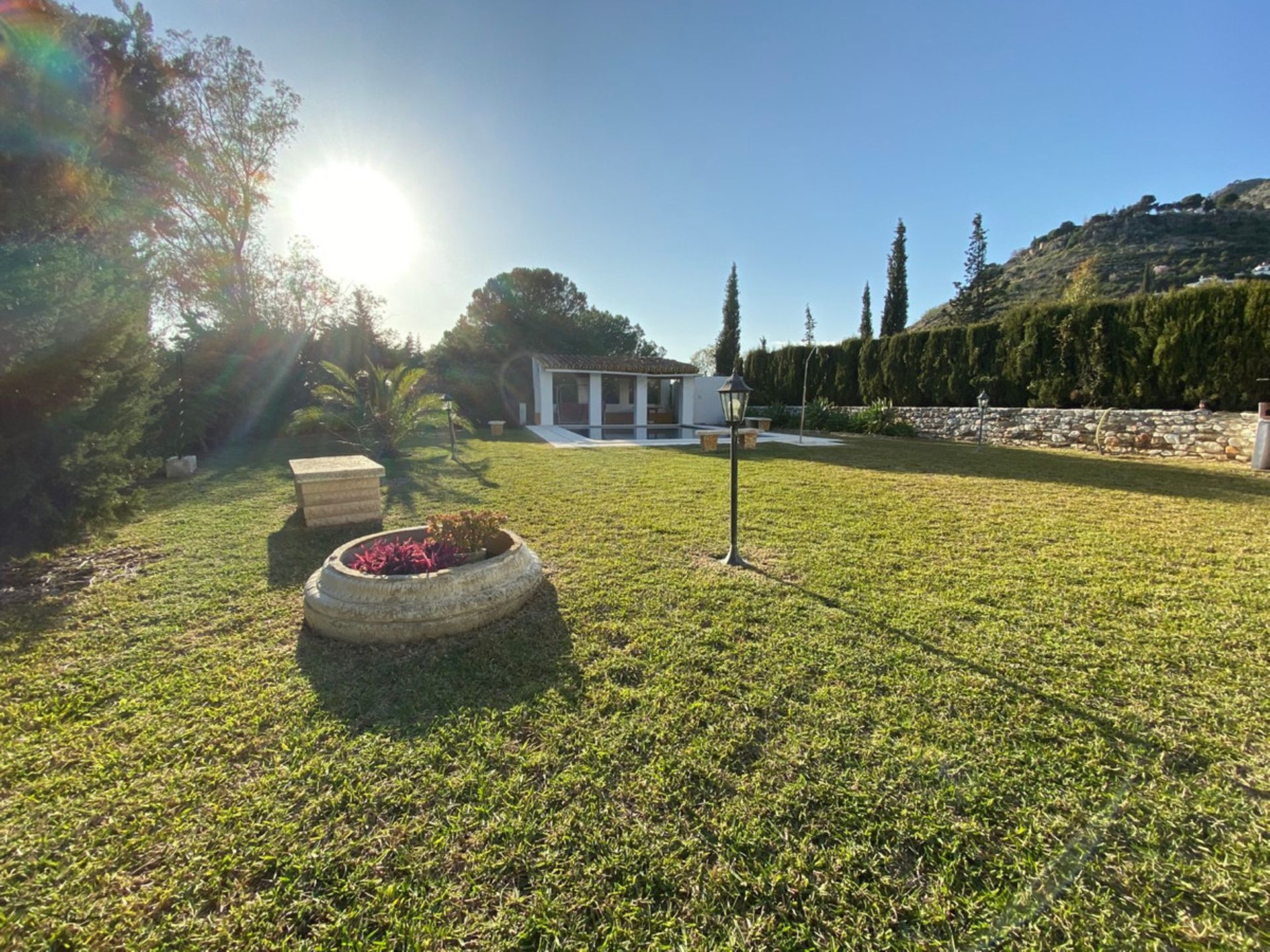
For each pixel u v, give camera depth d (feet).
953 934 4.19
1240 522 16.46
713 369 107.96
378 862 4.83
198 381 35.65
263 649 8.85
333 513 16.74
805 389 50.93
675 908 4.42
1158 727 6.63
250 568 12.85
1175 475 24.84
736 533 12.99
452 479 24.97
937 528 16.05
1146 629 9.32
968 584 11.51
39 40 12.48
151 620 9.96
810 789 5.64
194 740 6.52
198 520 17.51
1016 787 5.66
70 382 13.03
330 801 5.53
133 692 7.57
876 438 47.09
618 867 4.75
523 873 4.73
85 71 14.14
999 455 33.83
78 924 4.27
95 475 13.87
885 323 81.51
